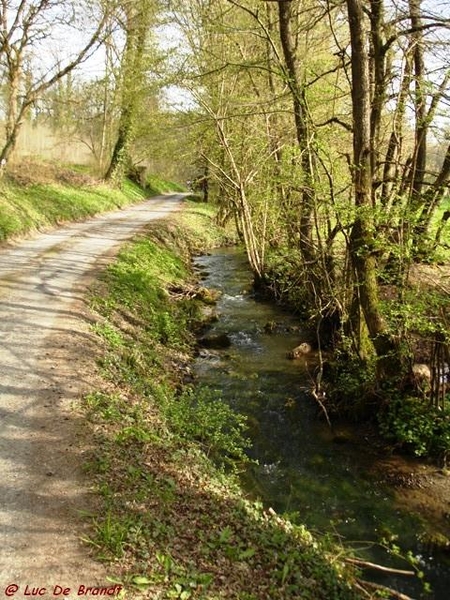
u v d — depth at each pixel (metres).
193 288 18.72
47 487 5.54
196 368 12.31
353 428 9.69
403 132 10.60
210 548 5.21
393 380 9.52
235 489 7.11
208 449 8.30
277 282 18.80
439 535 6.89
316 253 13.02
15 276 13.12
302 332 15.25
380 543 6.70
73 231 21.08
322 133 11.58
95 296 12.33
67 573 4.45
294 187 11.84
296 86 11.36
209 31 15.87
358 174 9.35
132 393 8.61
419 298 9.34
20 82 21.31
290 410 10.37
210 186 40.88
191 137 20.03
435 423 8.91
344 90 12.87
